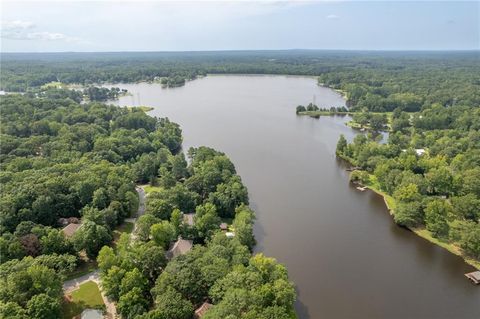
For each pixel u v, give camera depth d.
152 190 179.62
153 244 115.25
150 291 97.50
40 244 113.69
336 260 129.25
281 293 93.00
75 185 150.25
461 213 149.12
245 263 107.94
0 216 125.38
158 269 107.12
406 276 121.38
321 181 198.12
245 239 128.62
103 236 122.44
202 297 96.81
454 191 168.50
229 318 79.62
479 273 119.69
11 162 178.00
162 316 85.06
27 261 100.88
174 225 129.38
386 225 153.88
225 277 96.88
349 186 192.25
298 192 184.00
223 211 154.00
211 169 171.88
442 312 105.81
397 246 138.38
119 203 145.12
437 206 145.12
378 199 178.00
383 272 123.25
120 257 107.81
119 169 174.75
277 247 136.50
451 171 189.88
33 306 85.19
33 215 132.25
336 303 108.69
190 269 99.69
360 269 124.62
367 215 162.00
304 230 148.62
